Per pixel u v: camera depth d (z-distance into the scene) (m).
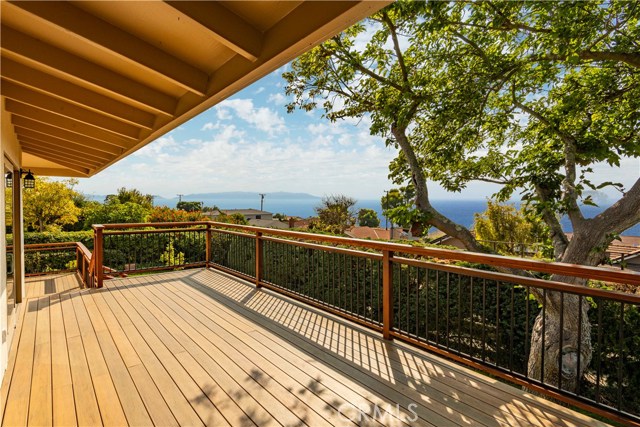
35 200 13.33
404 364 2.77
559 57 3.41
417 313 2.98
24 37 1.98
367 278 5.16
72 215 14.62
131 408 2.22
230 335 3.37
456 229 4.47
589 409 2.00
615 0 3.14
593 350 4.17
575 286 2.03
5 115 3.59
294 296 4.42
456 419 2.08
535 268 2.17
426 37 4.25
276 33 1.63
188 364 2.80
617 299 1.87
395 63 5.05
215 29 1.54
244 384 2.50
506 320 4.36
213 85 2.14
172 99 2.66
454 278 4.54
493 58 3.93
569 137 3.95
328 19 1.36
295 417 2.12
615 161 3.48
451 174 5.24
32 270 7.71
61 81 2.60
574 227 3.89
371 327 3.45
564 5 3.04
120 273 5.82
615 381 3.77
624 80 3.72
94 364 2.81
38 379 2.58
